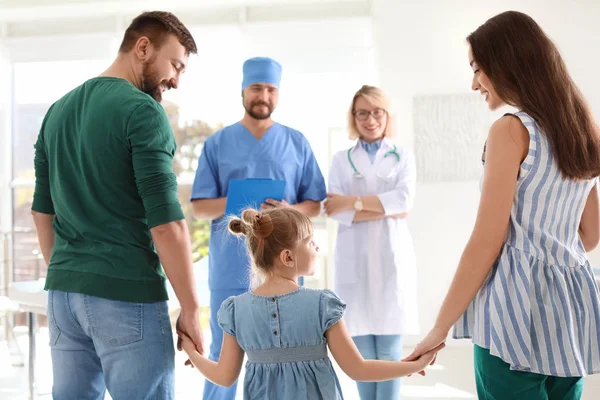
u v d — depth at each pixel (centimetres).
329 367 169
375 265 295
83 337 168
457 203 512
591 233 163
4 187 600
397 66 522
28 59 588
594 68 502
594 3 501
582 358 143
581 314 144
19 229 602
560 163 142
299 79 550
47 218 187
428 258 513
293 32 547
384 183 306
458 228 512
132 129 160
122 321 161
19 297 309
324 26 542
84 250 165
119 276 161
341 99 546
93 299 161
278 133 295
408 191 300
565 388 146
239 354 176
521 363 138
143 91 181
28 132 602
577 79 504
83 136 164
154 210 161
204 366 171
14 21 588
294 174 295
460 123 512
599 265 483
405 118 520
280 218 174
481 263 145
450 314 149
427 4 518
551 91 144
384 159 309
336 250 303
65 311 165
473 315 154
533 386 142
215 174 292
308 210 292
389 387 275
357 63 541
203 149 294
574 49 504
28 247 600
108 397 339
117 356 161
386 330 290
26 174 604
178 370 429
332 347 168
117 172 163
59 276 166
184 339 171
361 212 296
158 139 163
